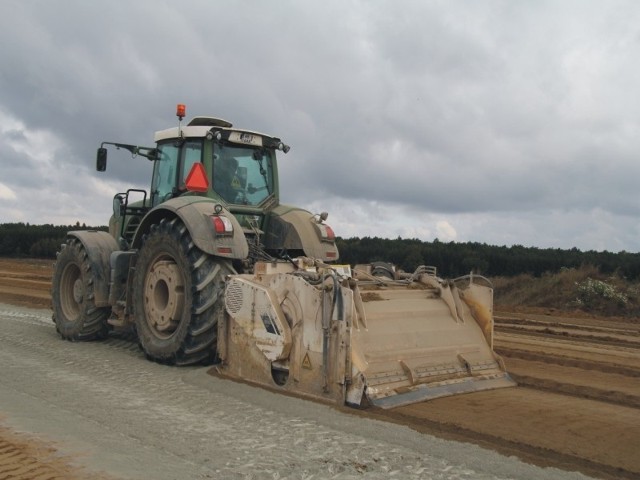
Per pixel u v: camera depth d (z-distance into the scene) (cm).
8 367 631
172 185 765
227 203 730
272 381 542
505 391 551
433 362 542
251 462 372
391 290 581
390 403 477
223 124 777
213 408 486
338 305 489
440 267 2497
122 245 859
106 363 666
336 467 364
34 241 4103
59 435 418
